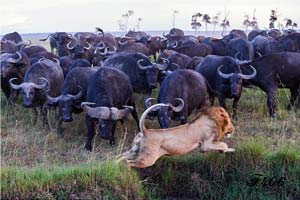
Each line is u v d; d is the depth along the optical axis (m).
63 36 58.62
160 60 39.84
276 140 25.91
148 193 21.36
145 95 34.97
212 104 33.19
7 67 35.81
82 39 62.03
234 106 31.02
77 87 29.22
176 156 22.69
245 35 64.38
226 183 22.19
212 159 22.45
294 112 31.08
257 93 37.69
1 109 34.59
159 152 20.77
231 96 31.25
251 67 31.45
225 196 21.98
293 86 32.19
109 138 24.91
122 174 20.81
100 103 26.06
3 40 57.97
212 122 21.16
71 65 36.78
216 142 21.28
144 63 34.31
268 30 77.69
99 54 47.31
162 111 25.03
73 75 29.55
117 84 27.31
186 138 20.91
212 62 32.66
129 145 26.09
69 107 27.91
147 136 20.48
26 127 30.09
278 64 31.47
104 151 25.12
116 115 24.84
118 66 34.84
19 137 27.42
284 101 34.66
